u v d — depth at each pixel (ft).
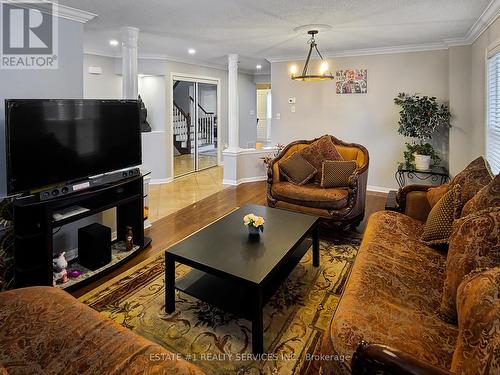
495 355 2.88
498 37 10.89
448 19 12.21
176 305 7.72
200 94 24.36
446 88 16.78
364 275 5.85
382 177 18.85
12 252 8.29
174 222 13.70
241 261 6.80
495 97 11.46
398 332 4.42
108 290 8.38
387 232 7.83
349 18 12.07
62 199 8.06
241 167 21.17
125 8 10.73
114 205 9.56
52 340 4.29
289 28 13.43
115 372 3.79
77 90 10.72
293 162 13.52
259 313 6.05
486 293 3.47
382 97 18.30
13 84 9.01
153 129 21.39
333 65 19.36
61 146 8.50
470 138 15.55
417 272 6.10
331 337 4.47
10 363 3.97
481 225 4.80
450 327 4.63
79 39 10.77
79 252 9.46
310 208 12.26
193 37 15.05
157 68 20.39
